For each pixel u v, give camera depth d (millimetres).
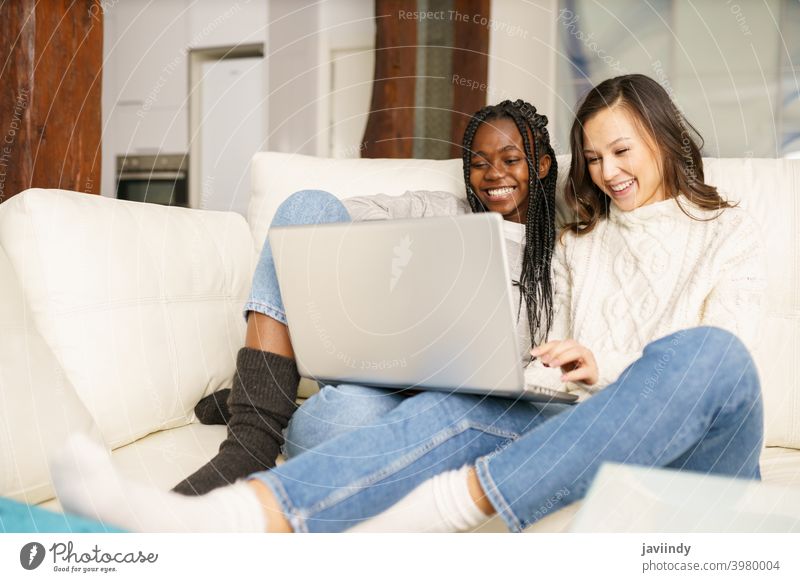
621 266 1064
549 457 717
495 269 729
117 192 3250
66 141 1480
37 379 783
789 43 2354
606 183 1062
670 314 974
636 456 728
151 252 1047
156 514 670
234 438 814
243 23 3061
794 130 2373
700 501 699
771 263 1020
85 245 939
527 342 1056
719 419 762
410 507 728
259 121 3078
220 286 1172
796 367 1000
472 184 1158
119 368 931
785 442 1017
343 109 2898
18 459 721
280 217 939
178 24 3143
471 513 717
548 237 1122
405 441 758
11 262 885
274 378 862
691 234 1020
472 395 826
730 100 2418
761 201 1049
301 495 687
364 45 2832
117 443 929
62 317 896
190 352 1057
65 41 1466
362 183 1306
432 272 760
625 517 686
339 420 824
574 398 839
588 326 1046
